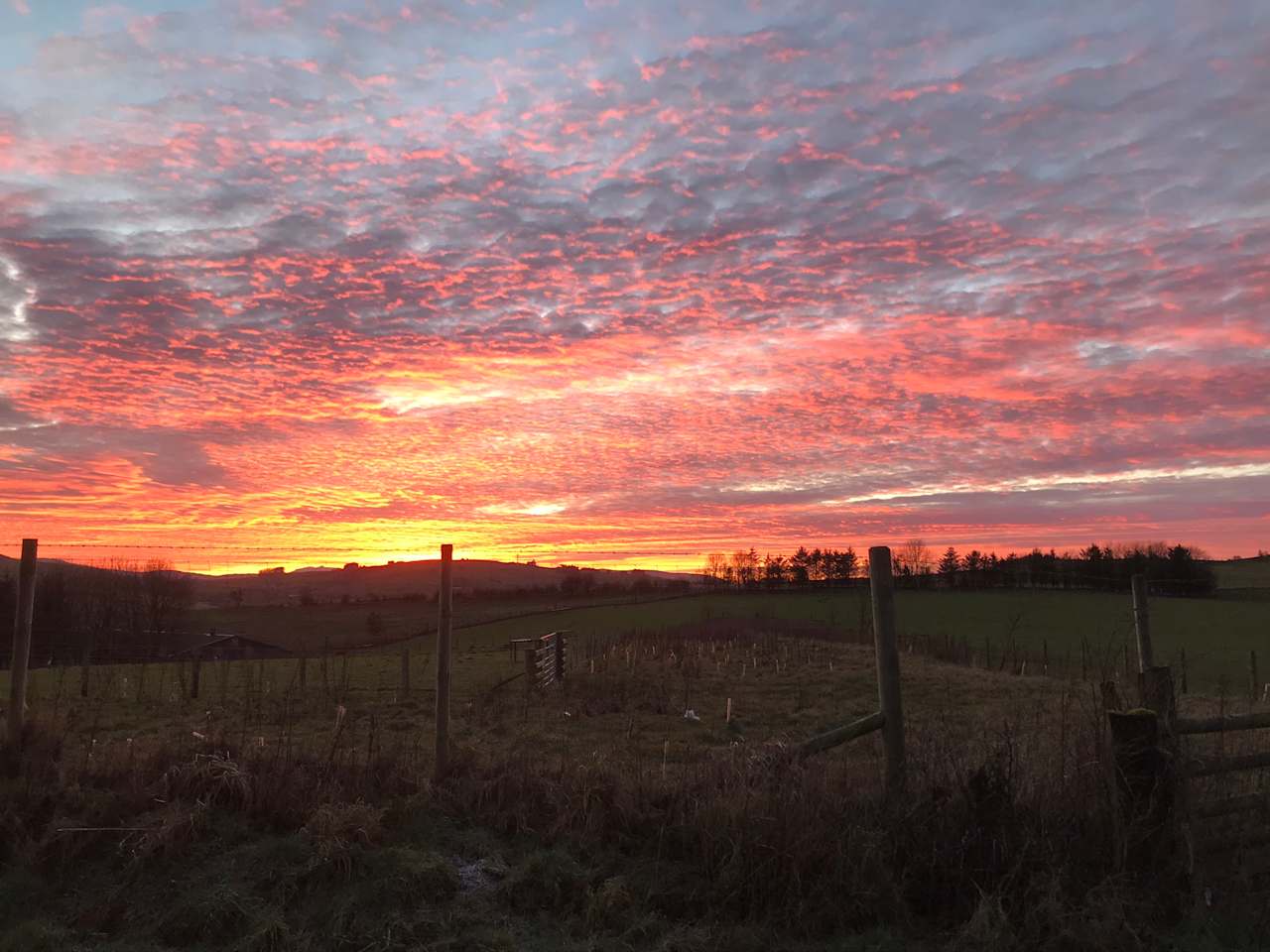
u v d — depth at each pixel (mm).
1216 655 29328
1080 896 4359
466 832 5551
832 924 4508
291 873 4922
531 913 4773
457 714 15281
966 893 4559
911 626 42188
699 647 33219
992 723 6871
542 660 22188
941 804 4910
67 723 8281
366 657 33656
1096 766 4859
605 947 4344
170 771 5934
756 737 12352
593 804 5598
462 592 70000
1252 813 4871
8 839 5340
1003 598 48438
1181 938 4102
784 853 4758
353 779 6102
